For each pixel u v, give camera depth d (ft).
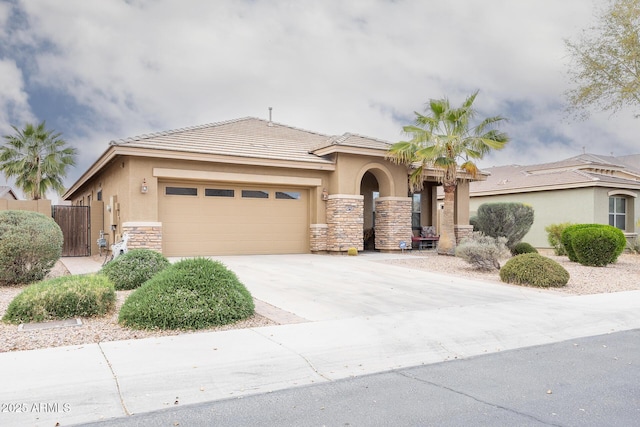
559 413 13.46
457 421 12.87
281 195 60.18
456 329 23.20
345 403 14.28
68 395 14.30
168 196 52.80
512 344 21.70
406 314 26.09
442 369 17.87
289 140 66.95
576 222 78.43
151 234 49.52
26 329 21.75
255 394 15.06
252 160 54.75
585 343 22.03
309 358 18.34
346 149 58.54
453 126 57.77
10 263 33.42
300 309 27.25
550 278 36.42
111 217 55.62
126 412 13.51
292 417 13.17
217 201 55.72
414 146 57.93
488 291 34.17
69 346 19.24
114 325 22.81
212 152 52.24
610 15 54.65
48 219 36.70
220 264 26.08
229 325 23.26
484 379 16.65
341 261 51.60
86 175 68.49
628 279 42.34
